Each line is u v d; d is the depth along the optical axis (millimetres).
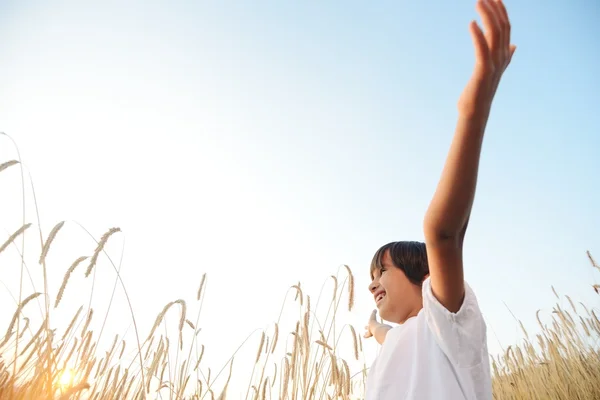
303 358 3760
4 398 2848
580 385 5945
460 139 1199
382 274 2027
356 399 3779
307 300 4051
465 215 1244
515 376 6480
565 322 6754
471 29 1118
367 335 2783
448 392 1400
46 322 2986
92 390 3438
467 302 1396
